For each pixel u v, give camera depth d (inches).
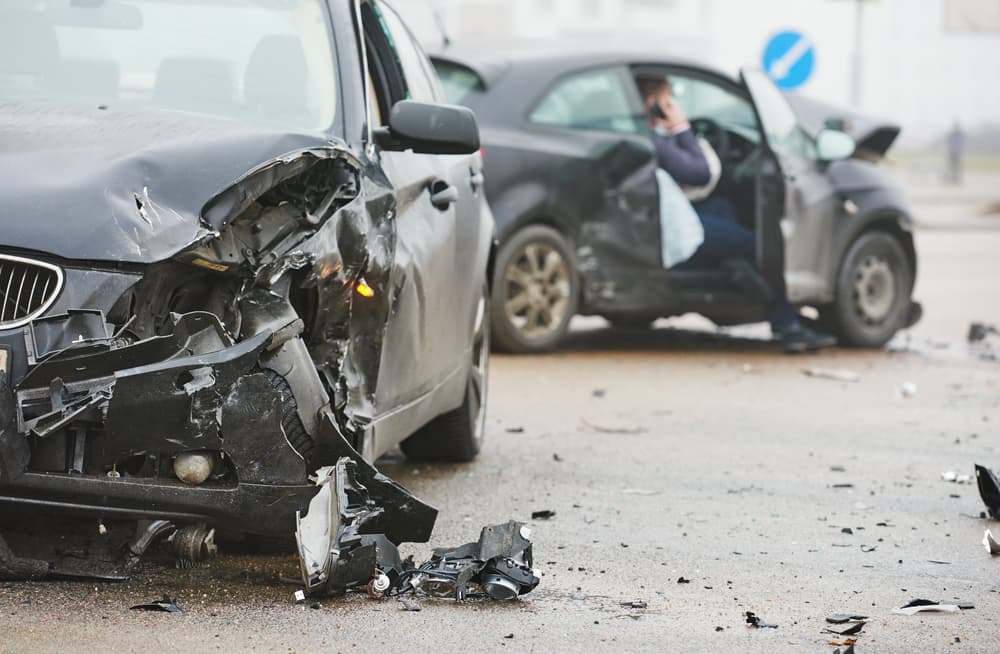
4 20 480.1
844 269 1029.8
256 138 402.0
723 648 363.6
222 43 479.8
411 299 472.4
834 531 507.8
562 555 458.0
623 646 361.7
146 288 364.5
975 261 1784.0
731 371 924.0
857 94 2341.3
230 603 377.7
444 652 349.1
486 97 922.7
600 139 938.1
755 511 536.7
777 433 709.9
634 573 438.6
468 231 568.1
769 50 1610.5
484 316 623.5
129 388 352.8
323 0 498.3
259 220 394.3
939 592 428.5
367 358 432.8
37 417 350.3
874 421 753.0
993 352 1056.2
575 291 943.0
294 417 378.3
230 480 369.7
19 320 354.9
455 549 416.2
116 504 358.6
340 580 377.4
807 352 1032.8
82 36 476.7
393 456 626.5
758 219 967.6
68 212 364.5
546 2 4008.4
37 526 382.9
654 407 778.2
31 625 349.4
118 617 360.2
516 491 559.8
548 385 836.6
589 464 620.4
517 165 910.4
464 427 595.5
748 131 999.6
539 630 371.6
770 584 431.5
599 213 938.1
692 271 963.3
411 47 601.9
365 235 417.1
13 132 398.6
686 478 595.5
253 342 366.3
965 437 712.4
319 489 378.3
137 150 387.9
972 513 544.4
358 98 472.4
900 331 1151.0
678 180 962.7
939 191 3344.0
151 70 468.1
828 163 1015.6
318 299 401.1
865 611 404.8
